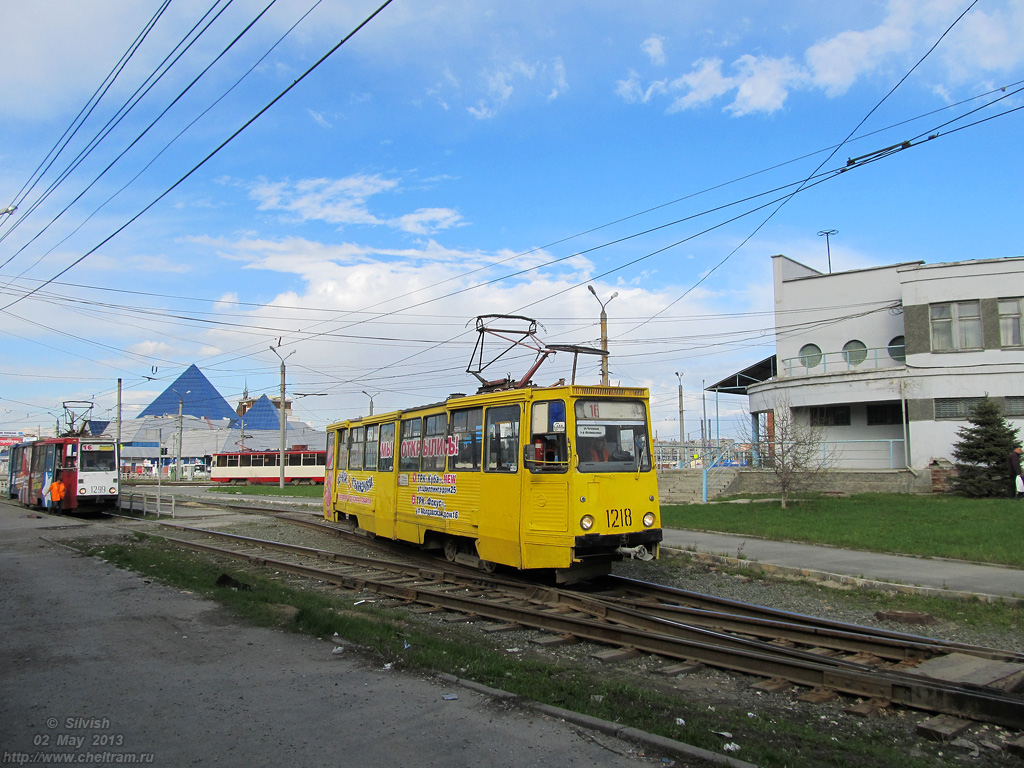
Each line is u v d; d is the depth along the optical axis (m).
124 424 87.69
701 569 13.33
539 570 12.66
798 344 31.50
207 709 5.66
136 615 9.07
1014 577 11.46
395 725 5.32
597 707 5.70
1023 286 24.84
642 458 11.37
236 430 78.00
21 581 11.81
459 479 13.01
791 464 21.42
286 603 9.79
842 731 5.59
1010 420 24.62
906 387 26.19
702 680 6.82
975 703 5.66
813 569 12.31
